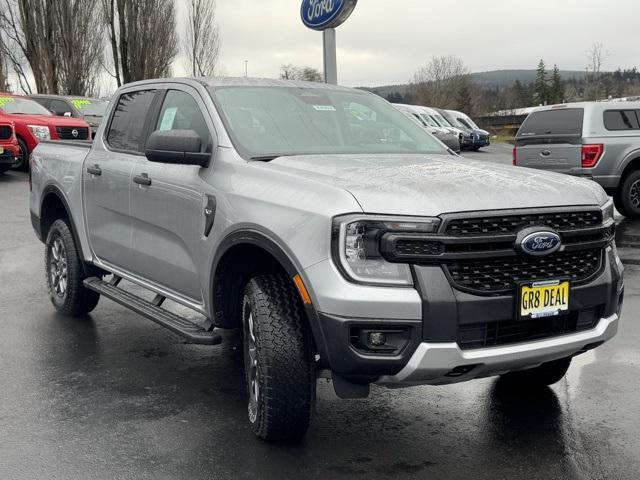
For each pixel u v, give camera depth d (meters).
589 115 11.60
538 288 3.43
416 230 3.25
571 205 3.57
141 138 5.17
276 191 3.74
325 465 3.55
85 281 5.73
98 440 3.83
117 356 5.24
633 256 8.96
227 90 4.70
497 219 3.36
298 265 3.45
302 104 4.82
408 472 3.48
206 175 4.28
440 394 4.50
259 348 3.62
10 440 3.83
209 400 4.40
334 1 9.85
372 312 3.23
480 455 3.66
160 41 42.34
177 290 4.66
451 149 5.11
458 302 3.26
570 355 3.78
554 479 3.41
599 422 4.05
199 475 3.45
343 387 3.48
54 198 6.32
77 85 38.16
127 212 5.10
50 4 37.28
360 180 3.57
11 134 16.80
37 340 5.59
